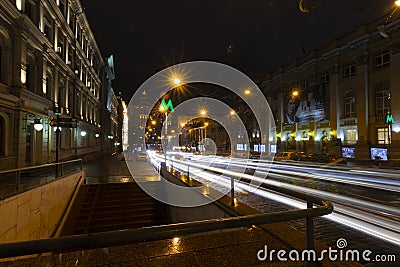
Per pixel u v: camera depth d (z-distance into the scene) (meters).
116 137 70.81
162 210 11.33
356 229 5.44
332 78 33.34
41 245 1.45
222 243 3.25
